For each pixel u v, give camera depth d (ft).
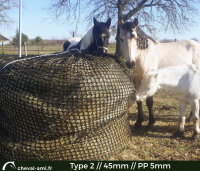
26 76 9.37
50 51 63.72
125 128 11.32
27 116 8.93
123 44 11.51
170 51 13.57
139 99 12.48
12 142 9.19
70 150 9.28
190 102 12.17
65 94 9.03
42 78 9.19
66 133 9.14
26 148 8.93
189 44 14.19
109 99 9.46
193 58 14.26
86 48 15.74
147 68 12.49
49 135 8.99
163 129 14.15
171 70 11.87
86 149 9.45
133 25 11.27
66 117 8.81
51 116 8.65
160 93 24.70
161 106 19.71
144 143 11.96
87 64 9.99
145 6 35.35
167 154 10.72
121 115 10.55
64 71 9.46
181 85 12.00
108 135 10.05
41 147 8.96
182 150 11.18
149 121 14.51
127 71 11.48
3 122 9.92
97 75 9.57
